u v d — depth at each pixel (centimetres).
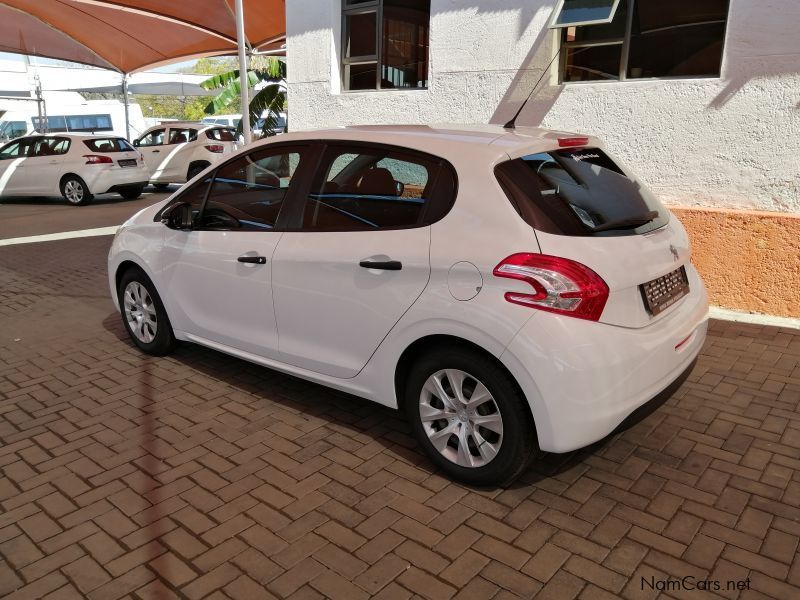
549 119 647
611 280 287
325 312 361
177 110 5081
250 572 267
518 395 296
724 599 248
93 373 474
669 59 597
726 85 552
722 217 558
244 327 414
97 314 625
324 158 376
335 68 818
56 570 270
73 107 2669
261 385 450
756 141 547
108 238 1029
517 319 285
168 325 486
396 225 334
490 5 666
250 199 408
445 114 721
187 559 275
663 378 310
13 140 1548
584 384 279
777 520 295
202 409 414
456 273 304
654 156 596
